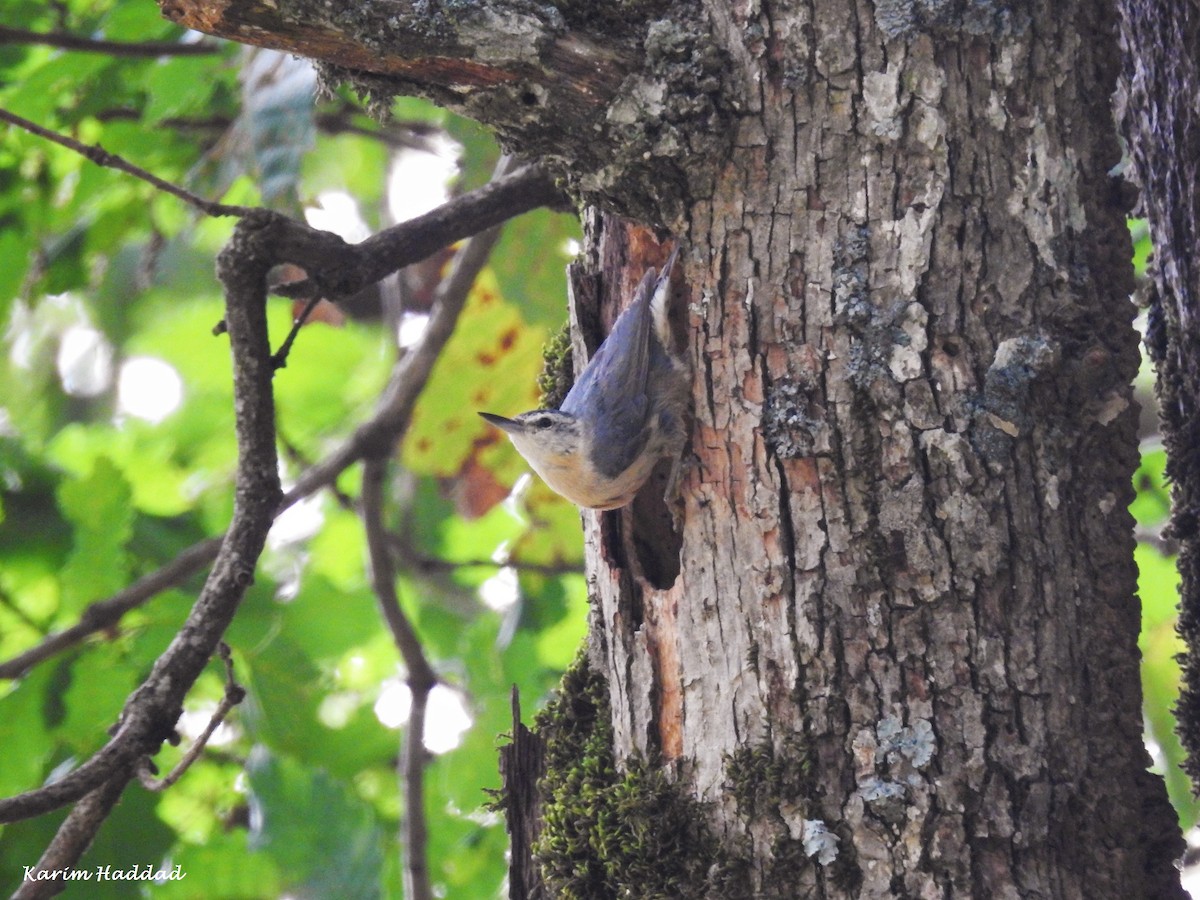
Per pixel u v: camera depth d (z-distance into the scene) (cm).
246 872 1074
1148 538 1099
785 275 605
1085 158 604
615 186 632
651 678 648
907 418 584
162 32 1090
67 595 983
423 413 1265
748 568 608
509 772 706
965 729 569
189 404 1484
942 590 576
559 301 1151
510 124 623
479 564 1223
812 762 582
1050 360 580
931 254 587
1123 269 610
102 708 917
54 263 1213
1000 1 591
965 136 590
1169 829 607
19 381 1602
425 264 1512
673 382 706
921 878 561
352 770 1140
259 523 732
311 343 1443
